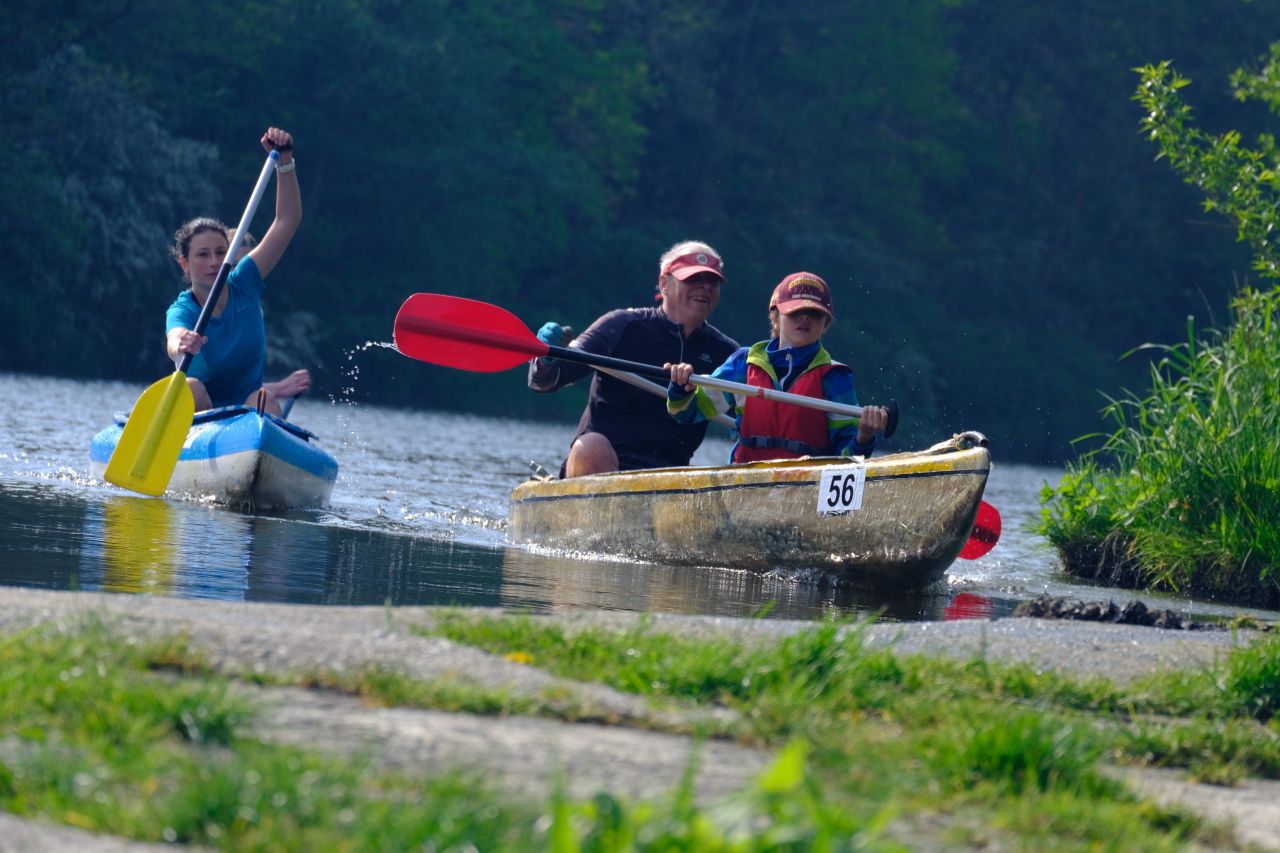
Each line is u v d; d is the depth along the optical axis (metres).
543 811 6.89
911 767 8.66
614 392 26.19
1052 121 176.75
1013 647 14.09
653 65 162.62
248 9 126.06
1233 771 10.16
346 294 130.00
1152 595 24.56
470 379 125.69
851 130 168.38
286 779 6.91
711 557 23.33
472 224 136.62
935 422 154.62
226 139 126.31
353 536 23.14
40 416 49.25
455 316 25.69
